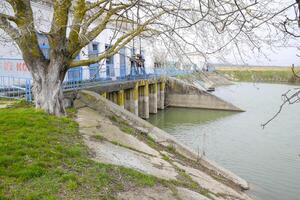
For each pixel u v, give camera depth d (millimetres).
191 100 31781
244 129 21844
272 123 23688
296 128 21844
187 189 7602
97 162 6844
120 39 8625
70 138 8039
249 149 16875
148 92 26875
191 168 10195
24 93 12820
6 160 5875
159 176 7762
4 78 13242
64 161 6430
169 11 5406
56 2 8406
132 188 6215
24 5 8227
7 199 4766
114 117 12516
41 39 14008
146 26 7188
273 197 10805
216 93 43625
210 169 11492
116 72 23203
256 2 3102
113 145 9000
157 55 7375
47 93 9352
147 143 10969
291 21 2738
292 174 13094
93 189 5598
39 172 5652
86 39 7891
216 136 19859
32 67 9203
